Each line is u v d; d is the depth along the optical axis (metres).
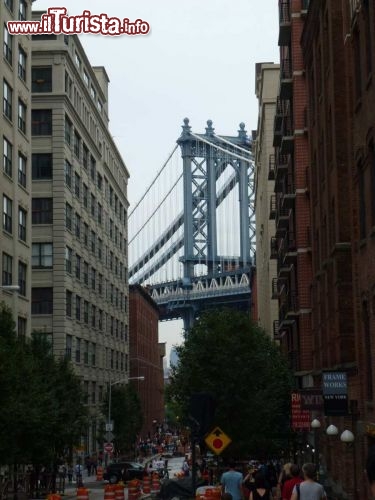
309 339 52.09
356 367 33.31
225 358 53.91
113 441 101.88
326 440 45.03
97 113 107.81
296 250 54.53
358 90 30.58
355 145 30.67
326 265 40.50
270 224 97.75
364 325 30.77
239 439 54.06
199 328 56.12
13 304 62.19
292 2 53.25
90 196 102.81
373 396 29.28
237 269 189.88
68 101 88.50
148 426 162.75
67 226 88.44
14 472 54.16
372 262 28.19
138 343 149.38
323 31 39.53
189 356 55.00
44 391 52.97
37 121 87.12
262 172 107.81
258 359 54.94
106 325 111.69
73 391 63.81
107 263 114.50
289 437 59.22
